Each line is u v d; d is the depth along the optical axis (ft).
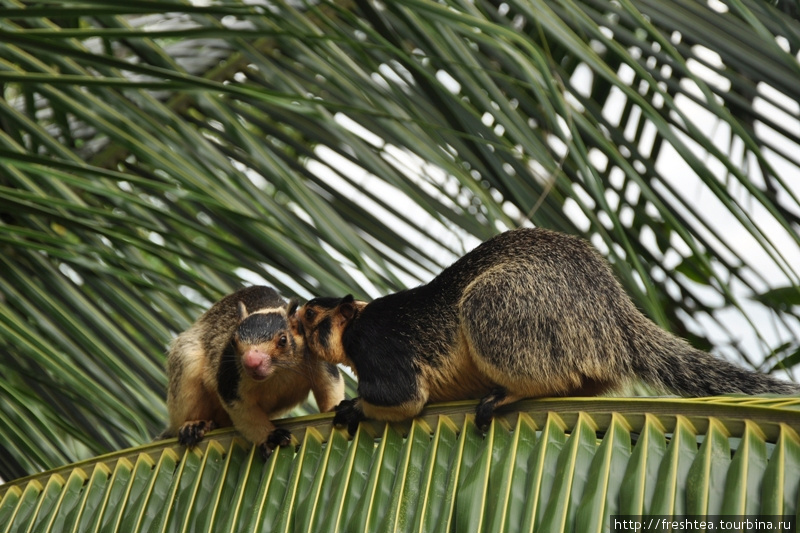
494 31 20.38
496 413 22.86
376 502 21.80
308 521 21.95
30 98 30.55
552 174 25.72
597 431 20.88
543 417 21.86
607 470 19.47
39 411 27.84
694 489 18.38
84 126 34.86
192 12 20.17
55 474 25.84
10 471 29.04
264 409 31.53
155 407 29.22
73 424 30.27
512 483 20.43
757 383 25.72
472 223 30.99
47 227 29.25
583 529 18.72
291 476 23.50
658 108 31.55
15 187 29.01
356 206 32.35
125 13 20.08
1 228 25.27
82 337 28.09
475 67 24.85
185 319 30.83
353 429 24.76
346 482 22.63
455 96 25.27
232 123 30.25
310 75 33.14
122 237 27.12
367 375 26.91
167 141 28.40
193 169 27.81
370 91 28.60
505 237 27.78
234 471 25.13
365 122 29.45
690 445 19.30
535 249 26.81
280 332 29.96
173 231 31.09
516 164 30.01
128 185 32.60
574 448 20.30
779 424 18.69
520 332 25.43
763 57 27.27
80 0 26.40
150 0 19.89
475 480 20.98
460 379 27.04
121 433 30.40
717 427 19.26
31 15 19.94
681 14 28.35
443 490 21.57
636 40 29.45
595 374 25.41
